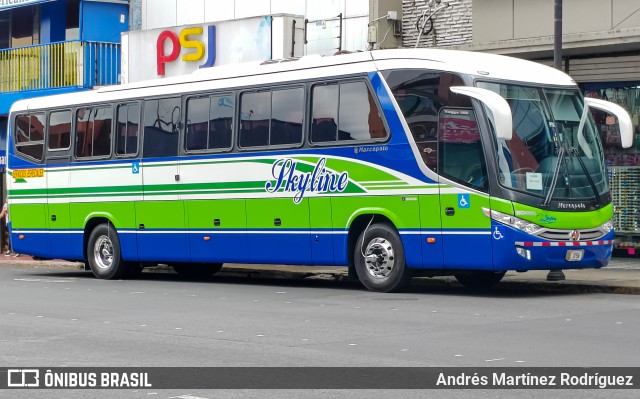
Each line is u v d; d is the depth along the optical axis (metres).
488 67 17.20
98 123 23.11
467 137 16.83
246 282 21.69
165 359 10.94
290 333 12.80
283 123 19.47
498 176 16.52
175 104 21.53
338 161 18.45
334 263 18.62
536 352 11.05
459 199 16.86
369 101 18.06
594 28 21.52
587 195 17.22
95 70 30.80
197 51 27.92
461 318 14.09
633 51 22.20
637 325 13.21
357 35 26.02
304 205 19.02
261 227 19.81
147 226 22.05
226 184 20.44
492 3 23.11
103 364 10.65
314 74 18.98
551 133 17.16
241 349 11.55
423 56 17.53
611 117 23.31
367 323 13.68
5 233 32.72
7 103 32.41
